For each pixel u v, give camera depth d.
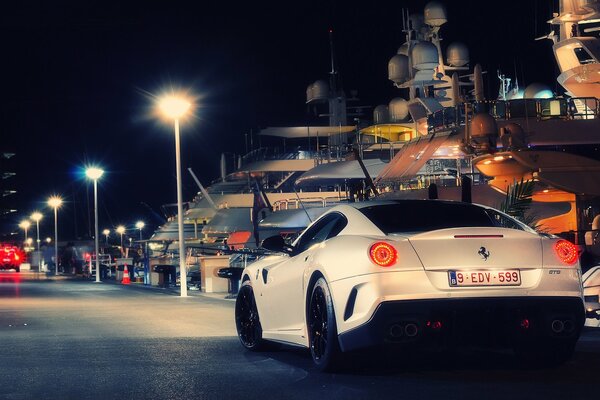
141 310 17.75
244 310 9.21
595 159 32.62
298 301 7.62
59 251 100.69
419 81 51.94
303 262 7.57
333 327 6.84
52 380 7.03
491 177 34.16
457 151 37.19
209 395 6.12
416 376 6.77
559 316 6.59
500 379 6.55
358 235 7.05
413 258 6.48
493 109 33.44
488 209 7.64
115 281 49.50
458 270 6.47
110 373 7.40
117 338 10.97
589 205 33.28
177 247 64.69
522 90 55.50
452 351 8.41
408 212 7.38
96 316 15.93
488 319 6.53
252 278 8.91
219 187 66.88
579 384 6.28
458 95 38.50
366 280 6.49
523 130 31.73
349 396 5.93
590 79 35.38
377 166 48.62
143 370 7.57
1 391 6.48
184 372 7.39
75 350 9.40
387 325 6.39
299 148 63.22
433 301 6.39
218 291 29.14
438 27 54.25
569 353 7.01
